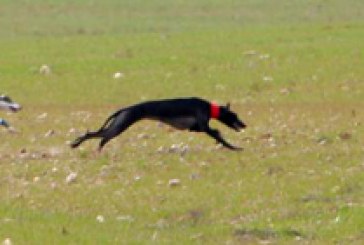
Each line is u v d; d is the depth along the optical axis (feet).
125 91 312.50
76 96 307.99
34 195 183.73
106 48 376.68
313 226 160.66
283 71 323.57
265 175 193.77
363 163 200.64
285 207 171.94
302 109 275.39
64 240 148.56
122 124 200.23
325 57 338.13
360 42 361.30
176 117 200.44
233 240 154.10
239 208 172.55
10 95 310.24
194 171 198.39
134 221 165.68
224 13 519.60
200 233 158.20
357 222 160.56
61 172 200.95
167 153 214.48
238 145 221.66
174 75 327.26
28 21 507.71
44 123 263.08
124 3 551.18
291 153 211.20
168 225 164.45
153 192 184.44
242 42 374.43
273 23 482.69
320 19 493.77
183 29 469.98
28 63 352.28
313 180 187.83
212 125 242.17
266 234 156.87
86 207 175.52
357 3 540.11
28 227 155.74
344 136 227.61
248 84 312.29
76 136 241.55
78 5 548.72
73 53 369.09
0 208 170.71
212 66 335.06
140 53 360.28
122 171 200.64
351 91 297.53
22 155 217.97
